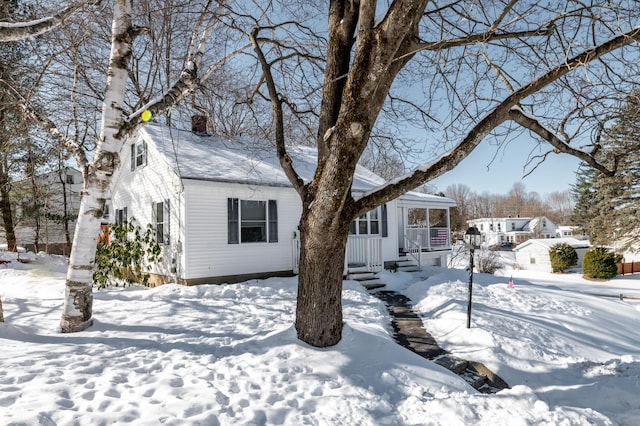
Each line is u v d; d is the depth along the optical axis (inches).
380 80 153.9
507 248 1980.8
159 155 472.7
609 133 241.1
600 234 1058.1
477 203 3385.8
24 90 310.8
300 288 208.4
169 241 454.0
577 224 1531.7
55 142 378.9
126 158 561.3
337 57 210.4
